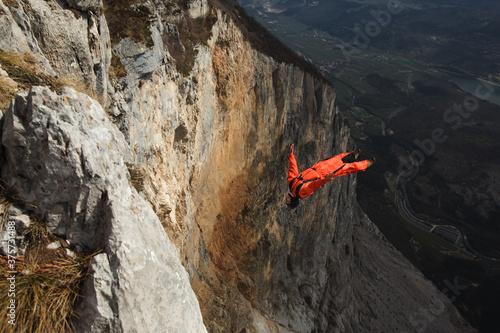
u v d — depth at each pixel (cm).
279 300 3080
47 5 845
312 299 3712
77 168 560
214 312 2005
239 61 2831
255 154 3092
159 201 1383
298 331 3062
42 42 827
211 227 2405
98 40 1013
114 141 686
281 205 3428
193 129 1969
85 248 572
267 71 3275
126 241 555
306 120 4166
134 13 1413
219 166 2572
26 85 679
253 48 3089
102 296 521
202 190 2286
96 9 1017
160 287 580
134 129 1251
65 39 880
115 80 1180
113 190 589
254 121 3075
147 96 1405
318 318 3694
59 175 558
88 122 620
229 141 2712
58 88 730
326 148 4766
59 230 568
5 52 677
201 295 1938
